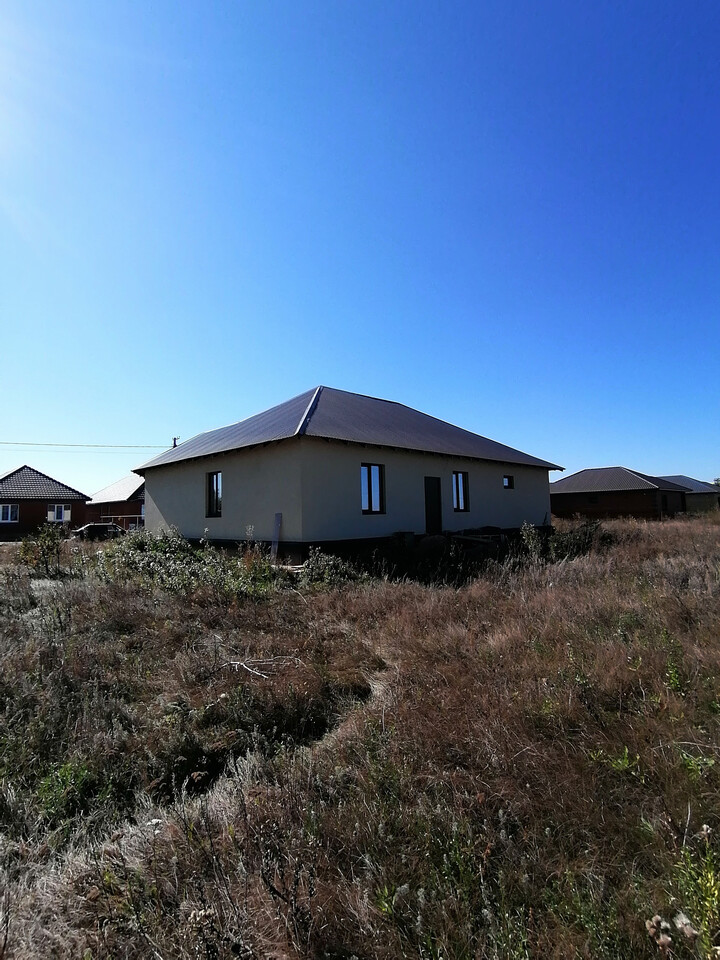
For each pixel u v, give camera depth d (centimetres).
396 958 197
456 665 476
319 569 1008
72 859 274
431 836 252
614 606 599
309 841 252
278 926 209
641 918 201
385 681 482
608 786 282
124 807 330
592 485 4144
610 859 236
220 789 331
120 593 813
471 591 789
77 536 2184
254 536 1427
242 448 1405
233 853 258
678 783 275
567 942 191
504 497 2020
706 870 201
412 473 1598
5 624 674
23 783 348
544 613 600
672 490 4200
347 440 1340
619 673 410
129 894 234
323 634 642
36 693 460
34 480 3609
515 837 254
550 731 339
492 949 192
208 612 724
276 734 413
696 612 568
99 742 384
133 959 209
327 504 1346
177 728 401
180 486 1773
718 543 1332
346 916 217
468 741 331
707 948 176
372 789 295
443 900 212
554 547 1216
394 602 763
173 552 1240
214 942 194
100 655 556
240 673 512
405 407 2239
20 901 248
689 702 362
